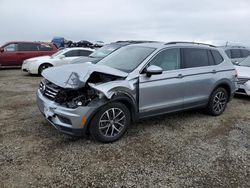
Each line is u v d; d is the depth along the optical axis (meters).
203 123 5.38
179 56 5.09
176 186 3.14
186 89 5.07
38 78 11.34
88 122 3.93
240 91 7.72
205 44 5.86
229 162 3.77
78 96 3.90
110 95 3.94
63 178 3.19
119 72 4.25
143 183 3.17
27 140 4.17
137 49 5.05
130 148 4.06
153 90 4.53
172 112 5.00
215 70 5.65
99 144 4.13
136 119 4.48
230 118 5.82
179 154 3.94
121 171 3.40
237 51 13.63
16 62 14.77
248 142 4.50
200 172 3.47
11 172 3.26
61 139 4.25
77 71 4.08
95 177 3.24
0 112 5.61
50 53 15.48
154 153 3.94
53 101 4.02
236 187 3.17
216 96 5.80
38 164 3.47
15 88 8.54
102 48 10.03
